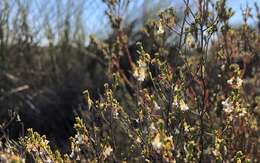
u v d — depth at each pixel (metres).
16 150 2.68
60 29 7.00
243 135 3.15
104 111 2.92
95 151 2.71
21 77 6.33
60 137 5.61
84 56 6.64
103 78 6.16
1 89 6.01
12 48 6.59
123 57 5.53
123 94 4.11
